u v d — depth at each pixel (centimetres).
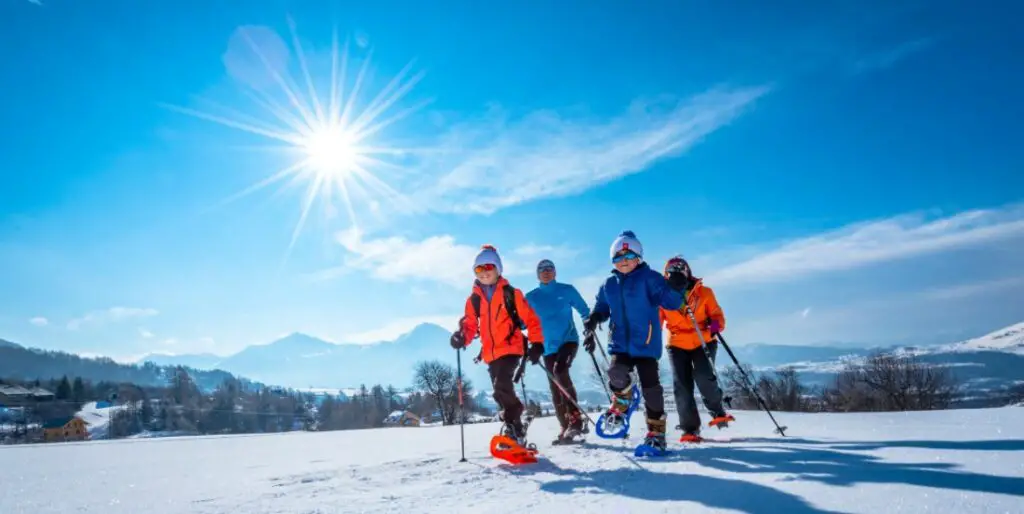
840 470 278
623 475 309
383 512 254
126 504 309
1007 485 223
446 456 466
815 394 3388
